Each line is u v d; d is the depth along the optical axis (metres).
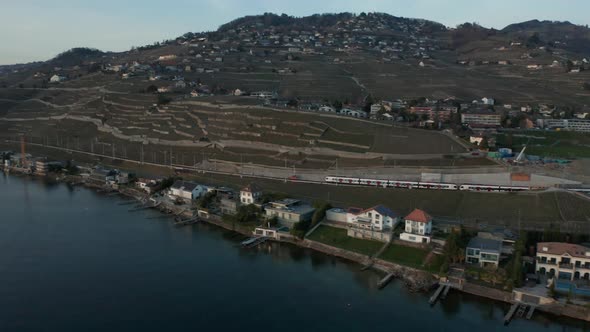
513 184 176.00
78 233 157.62
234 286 120.19
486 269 119.25
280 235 151.25
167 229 163.00
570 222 142.62
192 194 188.25
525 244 126.12
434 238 135.12
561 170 191.75
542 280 113.75
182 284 120.88
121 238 153.38
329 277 125.12
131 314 106.25
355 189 185.50
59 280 122.12
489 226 144.25
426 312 106.81
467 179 184.75
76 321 103.12
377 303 111.44
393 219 143.25
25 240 150.50
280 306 110.25
